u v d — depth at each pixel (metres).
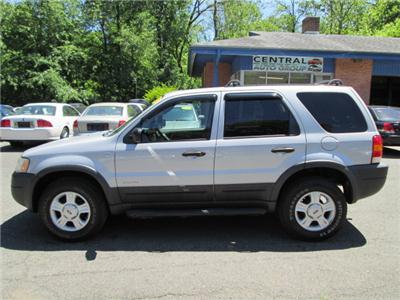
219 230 5.12
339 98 4.76
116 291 3.48
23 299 3.34
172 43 40.06
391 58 16.64
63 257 4.23
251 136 4.65
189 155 4.58
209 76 19.89
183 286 3.57
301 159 4.59
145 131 4.64
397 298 3.37
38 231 5.07
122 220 5.54
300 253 4.35
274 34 20.12
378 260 4.16
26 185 4.59
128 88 37.25
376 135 4.71
